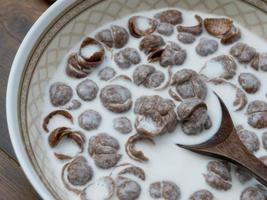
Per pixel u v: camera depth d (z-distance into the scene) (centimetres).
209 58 32
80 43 32
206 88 31
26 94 29
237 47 32
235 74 31
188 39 32
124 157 29
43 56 30
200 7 33
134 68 31
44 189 26
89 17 32
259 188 29
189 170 29
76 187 29
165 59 31
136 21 32
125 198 28
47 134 30
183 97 30
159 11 33
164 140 29
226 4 33
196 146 29
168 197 28
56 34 31
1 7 34
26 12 34
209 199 28
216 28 32
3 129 31
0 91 32
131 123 30
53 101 30
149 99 30
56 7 30
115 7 32
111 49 32
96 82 31
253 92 31
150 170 29
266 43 33
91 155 29
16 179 30
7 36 34
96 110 30
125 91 30
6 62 33
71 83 31
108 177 28
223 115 30
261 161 29
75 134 29
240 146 29
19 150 27
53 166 29
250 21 33
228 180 29
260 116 30
